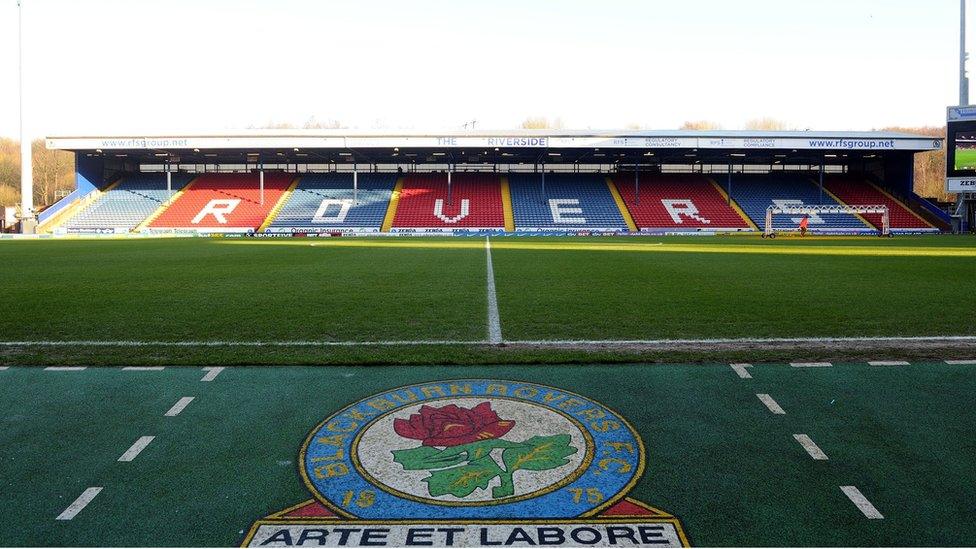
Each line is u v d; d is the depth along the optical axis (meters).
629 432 4.61
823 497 3.64
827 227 41.12
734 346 7.17
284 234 39.88
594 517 3.42
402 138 40.38
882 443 4.41
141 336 7.95
